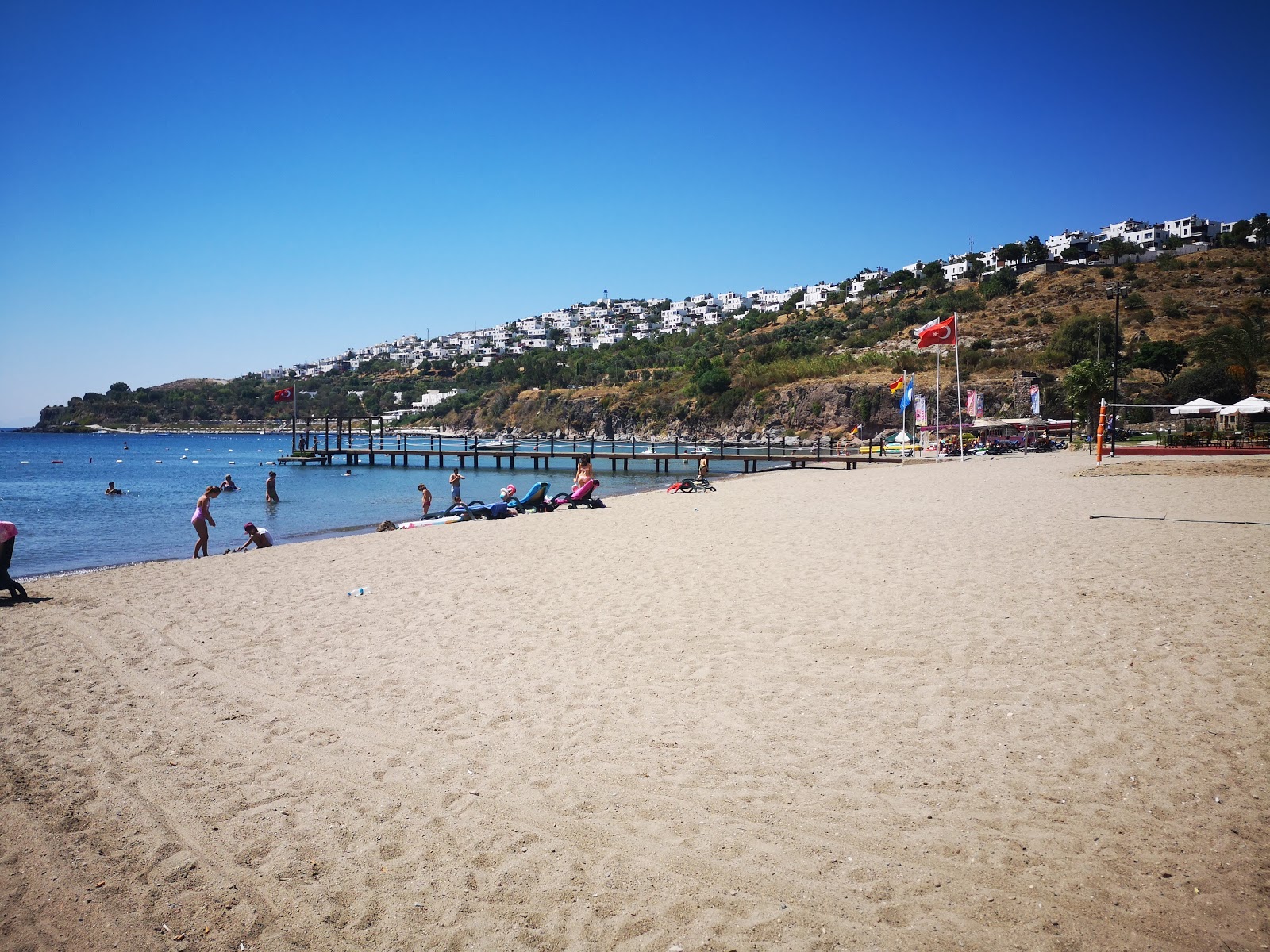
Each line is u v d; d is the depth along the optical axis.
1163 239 132.50
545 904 3.30
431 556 12.23
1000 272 107.12
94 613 8.73
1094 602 7.45
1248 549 9.93
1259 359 60.59
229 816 4.12
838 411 81.06
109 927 3.26
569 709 5.39
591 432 116.62
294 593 9.59
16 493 34.84
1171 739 4.47
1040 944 2.89
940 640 6.47
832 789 4.11
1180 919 2.99
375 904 3.35
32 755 4.90
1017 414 64.62
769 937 3.01
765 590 8.68
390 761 4.70
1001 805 3.86
